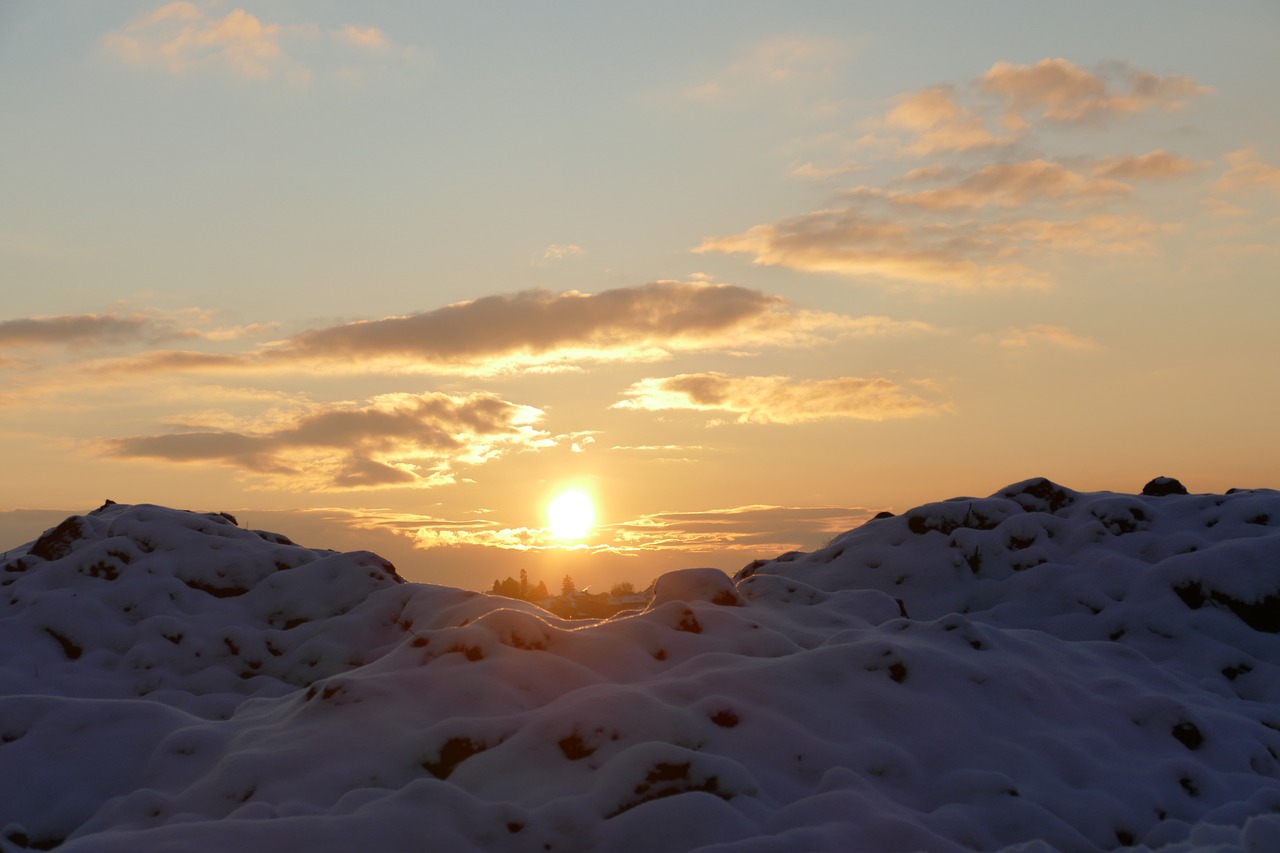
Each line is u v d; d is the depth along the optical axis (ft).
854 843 22.33
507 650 30.96
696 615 35.27
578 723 26.50
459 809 22.80
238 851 20.67
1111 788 27.58
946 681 30.96
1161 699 32.68
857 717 28.96
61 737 29.27
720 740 26.68
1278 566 50.88
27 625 48.67
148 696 43.47
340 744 26.35
